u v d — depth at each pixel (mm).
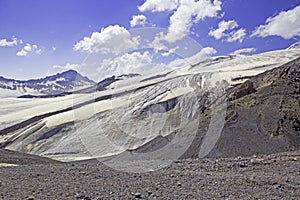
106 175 11641
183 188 9859
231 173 12570
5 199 8523
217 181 10820
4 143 90875
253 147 36500
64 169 13188
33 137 84812
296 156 16359
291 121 41031
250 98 48438
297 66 56406
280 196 9141
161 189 9711
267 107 44281
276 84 51125
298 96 47469
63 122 87438
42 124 90812
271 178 11430
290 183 10688
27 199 8523
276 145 36469
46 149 75875
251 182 10648
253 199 8828
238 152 35562
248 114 42750
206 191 9547
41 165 14984
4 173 12414
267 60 146875
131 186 10047
